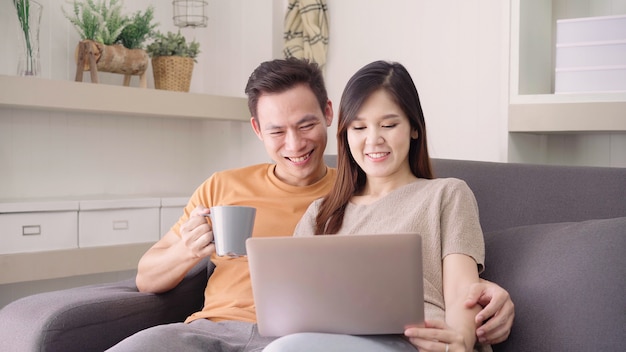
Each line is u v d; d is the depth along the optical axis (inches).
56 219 102.4
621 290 46.0
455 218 52.9
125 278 125.3
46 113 115.9
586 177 61.7
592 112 87.2
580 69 89.7
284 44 126.9
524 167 65.4
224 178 68.2
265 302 45.1
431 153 115.4
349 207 59.4
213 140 136.7
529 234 55.0
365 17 122.8
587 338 45.6
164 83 118.0
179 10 130.3
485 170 66.5
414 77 117.3
